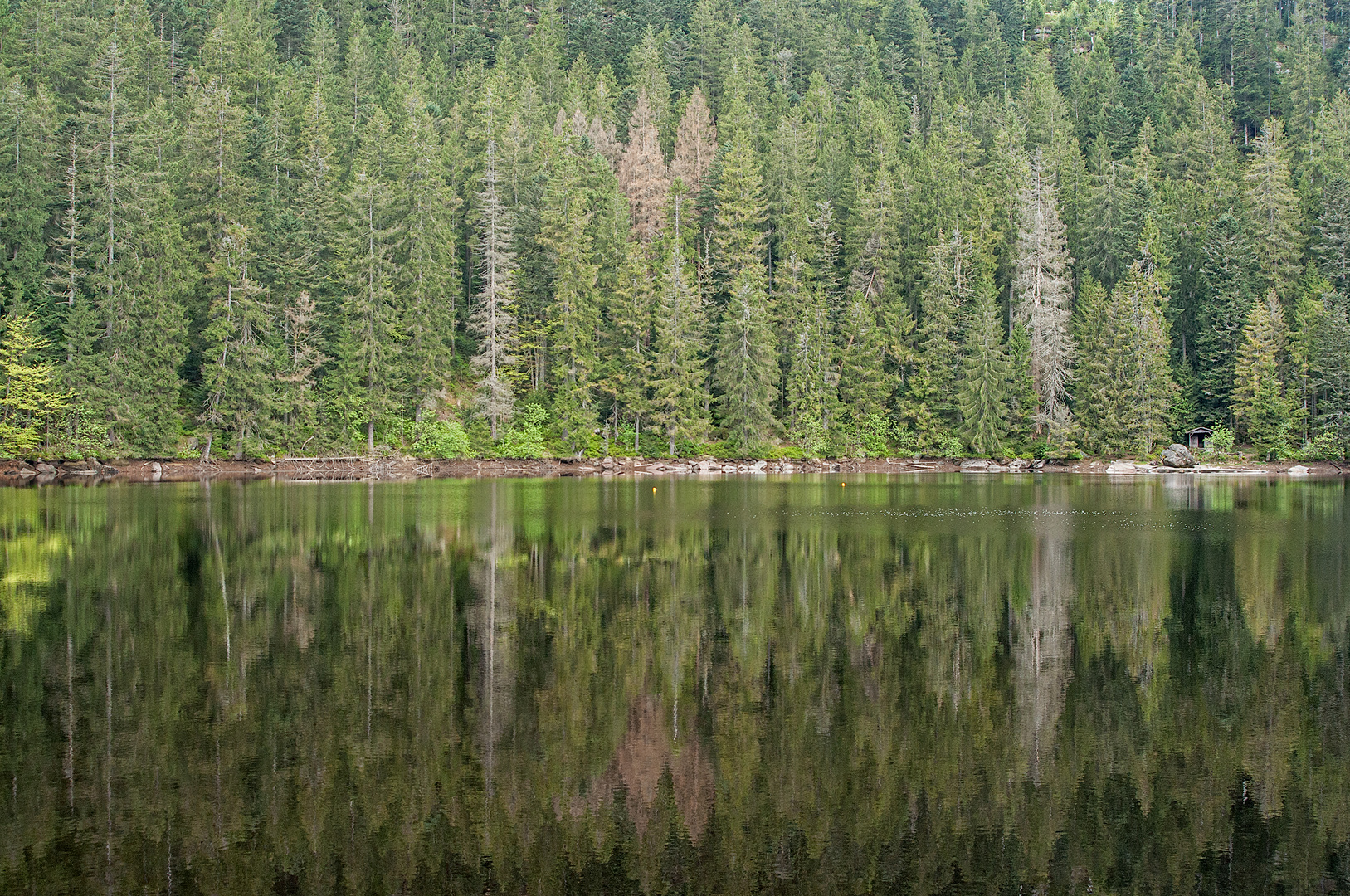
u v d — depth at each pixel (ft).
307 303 235.61
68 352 204.74
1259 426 268.00
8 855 33.58
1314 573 85.30
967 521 126.21
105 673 53.36
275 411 228.63
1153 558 93.81
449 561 90.74
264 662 55.62
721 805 38.45
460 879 32.99
